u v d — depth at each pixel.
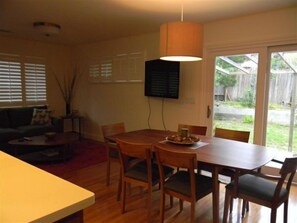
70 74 6.49
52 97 6.16
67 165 4.01
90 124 6.14
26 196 0.94
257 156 2.14
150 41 4.70
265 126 3.59
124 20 3.82
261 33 3.42
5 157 1.44
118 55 5.30
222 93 3.96
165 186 2.19
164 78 4.35
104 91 5.71
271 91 3.51
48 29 4.07
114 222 2.36
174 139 2.60
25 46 5.55
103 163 4.13
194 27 2.26
